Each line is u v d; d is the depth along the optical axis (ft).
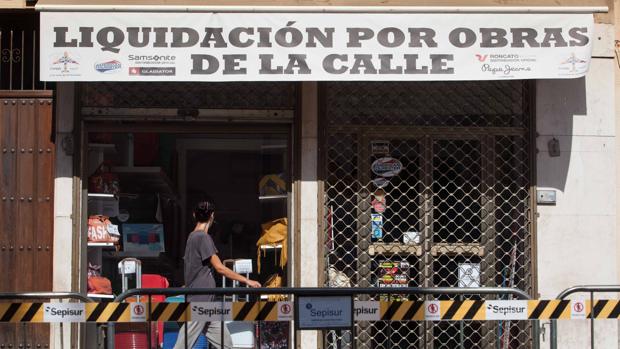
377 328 41.06
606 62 41.96
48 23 37.88
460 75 38.47
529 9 38.78
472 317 33.32
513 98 41.93
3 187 40.32
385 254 41.47
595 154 41.78
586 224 41.63
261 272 41.34
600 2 40.09
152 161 41.32
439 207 41.73
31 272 40.14
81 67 37.86
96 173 40.96
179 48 37.93
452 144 41.81
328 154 41.19
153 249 41.34
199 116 40.93
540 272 41.39
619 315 33.99
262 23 38.09
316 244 40.68
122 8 37.99
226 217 41.39
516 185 41.78
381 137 41.55
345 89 41.37
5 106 40.50
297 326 32.55
